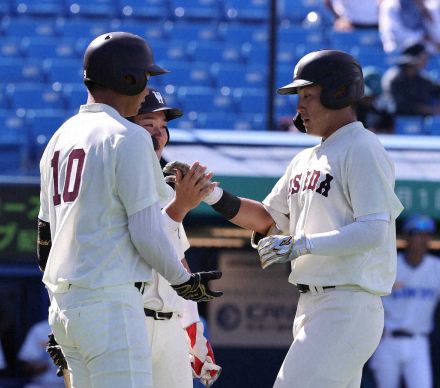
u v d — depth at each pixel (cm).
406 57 4141
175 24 6241
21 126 4981
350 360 1506
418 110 4078
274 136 3145
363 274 1502
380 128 3666
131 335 1323
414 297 3033
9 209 2978
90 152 1342
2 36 6066
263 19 6384
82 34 6112
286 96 5331
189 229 3025
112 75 1391
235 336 3155
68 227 1346
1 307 3083
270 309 3164
